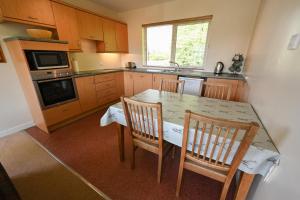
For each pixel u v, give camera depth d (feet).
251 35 8.29
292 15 3.12
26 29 7.18
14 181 4.74
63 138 7.07
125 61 13.92
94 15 9.68
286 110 2.59
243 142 2.56
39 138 7.07
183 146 3.41
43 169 5.21
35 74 6.58
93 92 9.75
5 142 6.73
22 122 7.84
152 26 11.46
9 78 7.07
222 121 2.48
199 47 10.31
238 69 8.81
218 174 3.34
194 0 9.34
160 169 4.45
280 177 2.41
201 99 5.55
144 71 11.10
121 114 4.59
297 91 2.33
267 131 3.33
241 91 8.02
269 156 2.67
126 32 12.69
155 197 4.22
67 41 7.80
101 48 11.15
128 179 4.80
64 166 5.34
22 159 5.68
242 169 2.99
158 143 4.11
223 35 9.09
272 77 3.66
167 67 12.03
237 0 8.19
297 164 1.99
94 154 5.98
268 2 5.55
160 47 11.91
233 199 3.90
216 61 9.77
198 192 4.37
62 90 7.81
